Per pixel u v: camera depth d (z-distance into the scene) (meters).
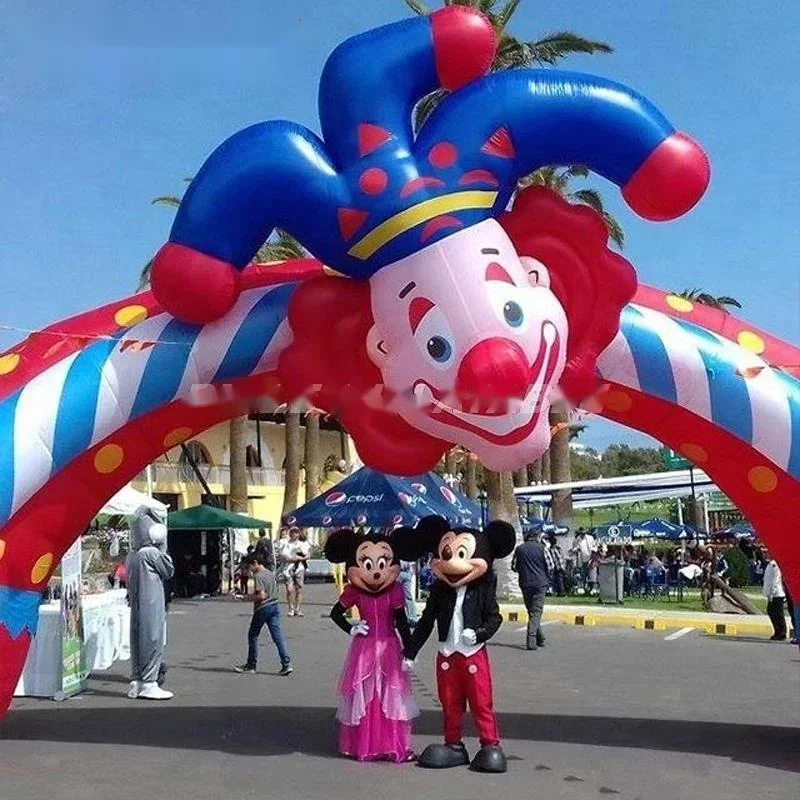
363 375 6.63
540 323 6.09
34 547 6.93
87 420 6.86
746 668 11.87
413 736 8.02
